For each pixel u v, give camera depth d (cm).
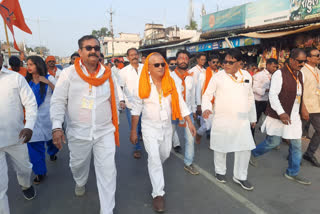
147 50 2080
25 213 281
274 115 348
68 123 263
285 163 415
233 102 315
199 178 362
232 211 278
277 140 362
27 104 253
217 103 328
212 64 434
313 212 273
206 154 464
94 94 251
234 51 305
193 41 1378
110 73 266
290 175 351
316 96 395
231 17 1156
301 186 334
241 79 316
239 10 1107
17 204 301
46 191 331
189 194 317
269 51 909
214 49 1202
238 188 331
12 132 244
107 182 255
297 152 337
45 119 356
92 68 259
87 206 294
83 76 244
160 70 277
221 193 318
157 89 290
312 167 397
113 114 273
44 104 357
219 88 322
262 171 384
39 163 349
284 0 907
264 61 930
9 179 376
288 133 333
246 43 1011
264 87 512
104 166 256
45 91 358
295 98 330
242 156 324
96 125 254
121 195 318
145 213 277
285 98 331
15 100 246
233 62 306
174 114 296
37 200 309
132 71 481
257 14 1027
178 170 392
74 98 249
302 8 845
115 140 281
